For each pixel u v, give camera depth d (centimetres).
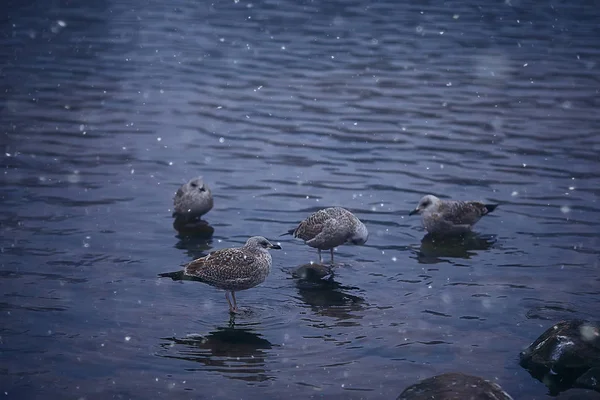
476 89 2503
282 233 1516
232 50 2959
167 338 1107
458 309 1205
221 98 2417
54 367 1025
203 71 2702
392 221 1582
